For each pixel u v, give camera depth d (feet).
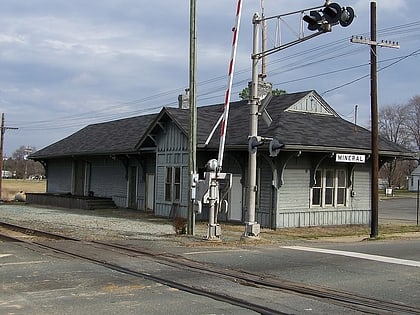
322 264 38.86
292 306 26.13
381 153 78.13
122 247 46.50
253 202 54.80
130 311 24.39
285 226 72.79
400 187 326.03
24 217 84.43
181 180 82.07
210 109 96.12
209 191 53.62
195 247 47.62
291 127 74.23
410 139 292.61
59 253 42.68
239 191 77.15
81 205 103.96
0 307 24.66
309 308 25.80
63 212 95.71
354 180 81.05
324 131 76.79
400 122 293.23
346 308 26.03
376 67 67.46
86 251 43.96
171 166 84.69
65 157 122.11
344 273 35.42
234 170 78.33
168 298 27.22
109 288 29.40
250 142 54.54
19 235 60.59
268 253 44.11
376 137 66.85
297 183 74.23
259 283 31.71
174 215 82.53
